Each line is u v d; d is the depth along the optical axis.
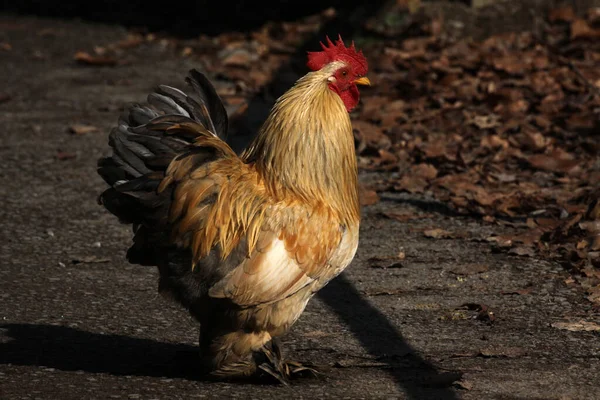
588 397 7.61
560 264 11.05
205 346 7.97
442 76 19.52
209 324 7.91
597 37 21.39
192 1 31.56
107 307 9.89
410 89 18.80
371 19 23.55
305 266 7.70
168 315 9.72
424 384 7.92
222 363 7.95
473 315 9.66
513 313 9.66
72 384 7.83
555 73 19.11
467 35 22.61
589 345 8.80
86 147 16.95
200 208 7.63
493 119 16.81
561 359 8.47
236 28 28.89
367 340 9.03
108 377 8.03
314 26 26.17
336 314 9.76
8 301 9.97
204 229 7.61
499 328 9.27
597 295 9.99
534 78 19.00
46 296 10.17
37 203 13.80
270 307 7.74
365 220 12.98
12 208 13.52
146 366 8.34
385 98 18.42
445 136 16.34
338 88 8.35
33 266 11.18
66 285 10.55
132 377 8.05
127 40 27.56
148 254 8.23
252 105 19.95
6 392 7.61
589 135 15.99
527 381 7.95
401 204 13.62
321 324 9.48
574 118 16.39
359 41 23.39
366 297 10.25
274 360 8.00
